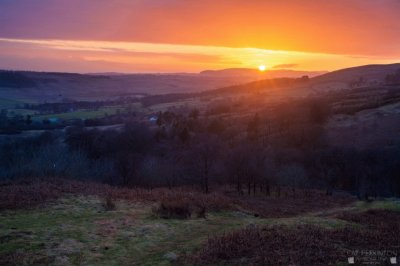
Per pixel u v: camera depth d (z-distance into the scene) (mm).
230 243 19062
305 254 17234
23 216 25641
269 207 42031
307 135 91625
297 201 50875
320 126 99125
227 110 171250
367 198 52812
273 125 114312
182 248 19531
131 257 18484
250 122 112750
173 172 60719
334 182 73875
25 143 81562
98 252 18953
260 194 55875
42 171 57688
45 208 28109
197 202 32219
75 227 23094
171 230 23469
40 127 124875
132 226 24031
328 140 89938
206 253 18016
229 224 25516
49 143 77500
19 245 19078
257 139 96875
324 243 19031
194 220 26531
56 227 22859
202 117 151125
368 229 23172
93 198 32781
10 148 75562
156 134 96500
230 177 64938
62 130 119688
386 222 26531
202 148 69125
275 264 16094
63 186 36719
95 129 104062
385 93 147750
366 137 88000
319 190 66125
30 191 32875
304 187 68312
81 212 27625
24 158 64625
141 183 58000
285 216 36000
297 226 22891
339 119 108625
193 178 61219
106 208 29219
